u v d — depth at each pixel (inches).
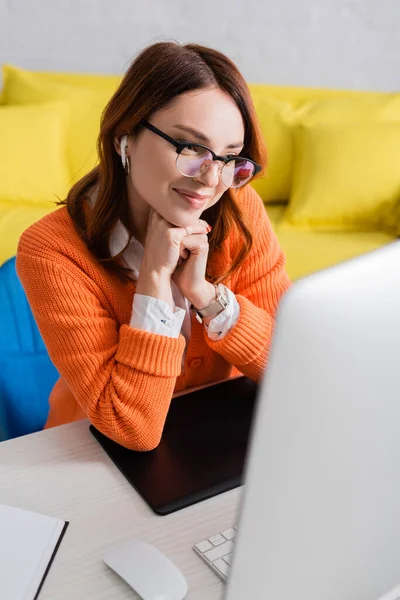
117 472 35.6
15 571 28.0
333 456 17.5
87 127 114.1
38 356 52.3
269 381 16.5
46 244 39.5
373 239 104.2
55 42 126.6
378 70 132.3
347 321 16.4
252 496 17.7
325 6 126.4
